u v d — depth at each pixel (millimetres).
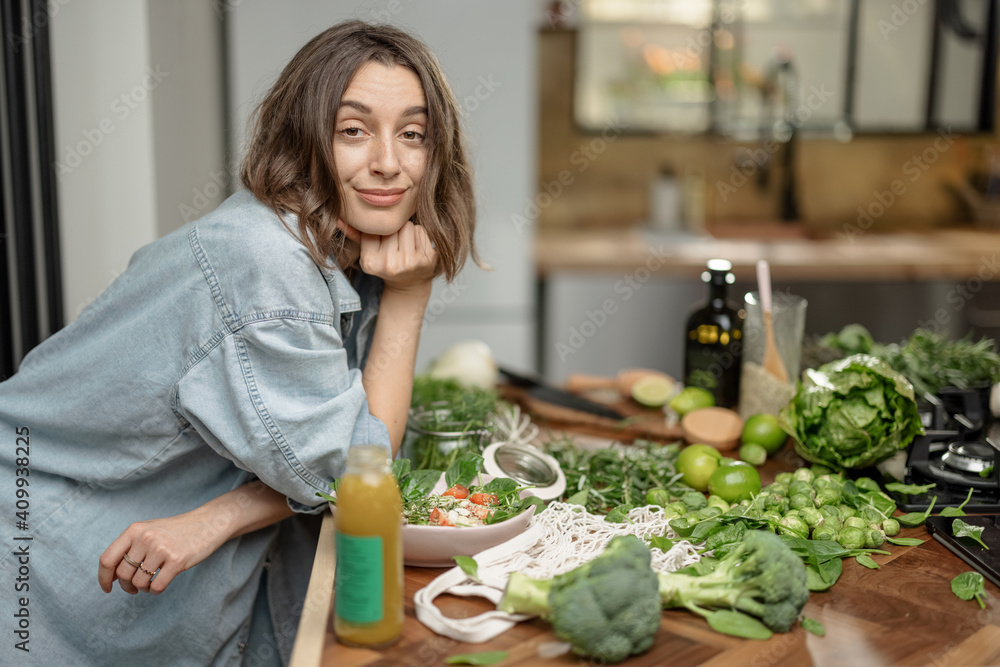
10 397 1229
